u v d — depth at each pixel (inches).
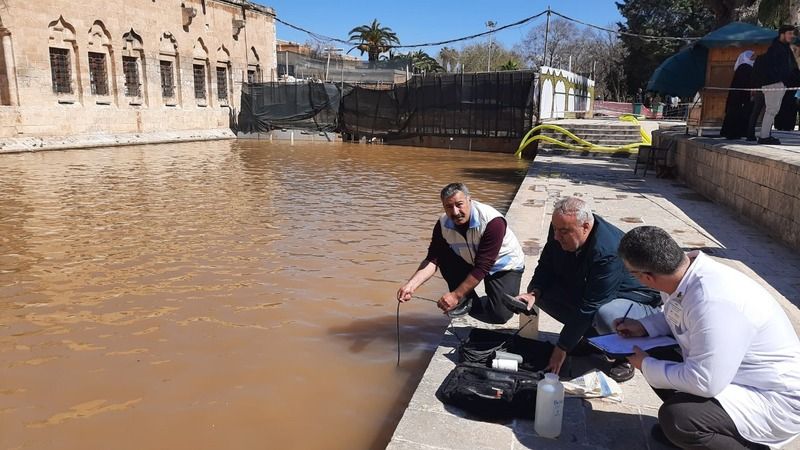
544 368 138.5
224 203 431.2
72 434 135.7
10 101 772.6
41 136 807.1
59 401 149.9
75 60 858.8
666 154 513.0
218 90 1171.3
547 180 492.4
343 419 142.8
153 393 154.0
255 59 1267.2
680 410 93.3
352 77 1315.2
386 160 764.6
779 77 366.3
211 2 1114.7
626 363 138.9
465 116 912.9
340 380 161.8
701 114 490.3
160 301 222.4
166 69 1039.6
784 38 366.0
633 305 126.6
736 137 437.1
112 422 140.6
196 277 252.5
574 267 135.3
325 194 480.1
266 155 808.3
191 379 161.6
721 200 372.2
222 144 995.3
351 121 1047.6
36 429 137.6
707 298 89.1
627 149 726.5
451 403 126.5
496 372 128.7
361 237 332.2
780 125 524.1
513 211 350.9
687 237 284.0
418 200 459.2
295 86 1082.7
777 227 280.7
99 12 884.0
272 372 165.9
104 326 198.1
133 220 366.6
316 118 1075.9
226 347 182.2
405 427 118.4
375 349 182.1
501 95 874.8
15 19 764.6
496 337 149.9
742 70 419.5
